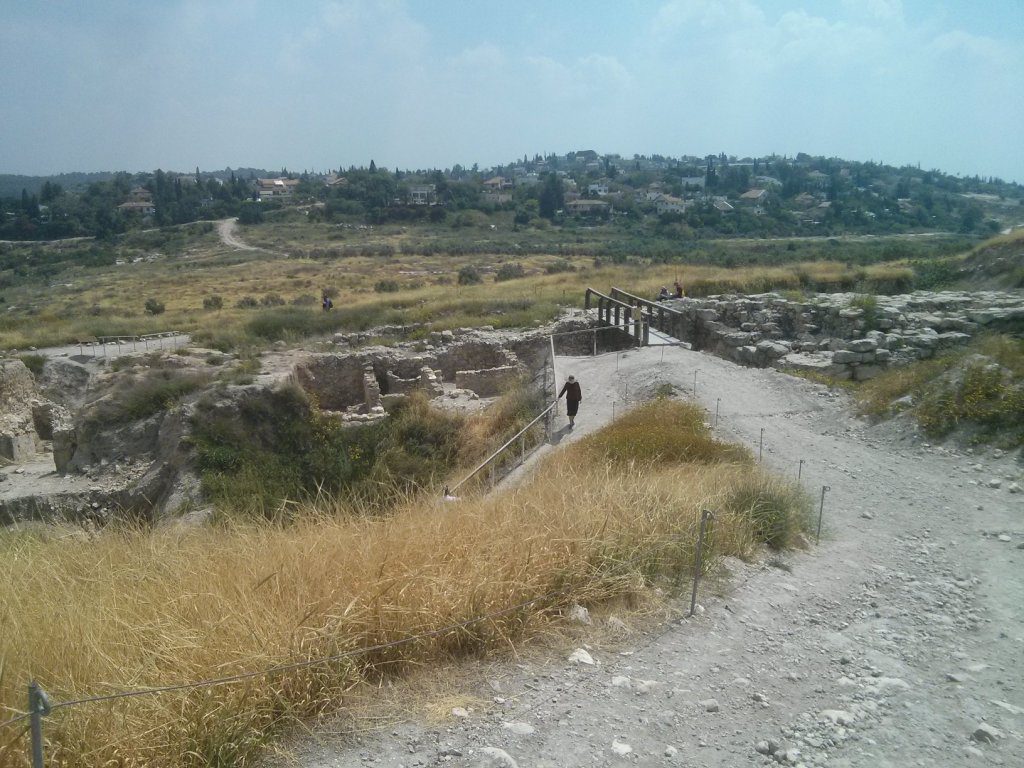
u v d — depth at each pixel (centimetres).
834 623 574
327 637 416
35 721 284
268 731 365
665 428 1205
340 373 2134
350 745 365
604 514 650
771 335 2053
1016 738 411
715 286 2736
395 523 619
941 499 967
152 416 1745
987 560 750
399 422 1698
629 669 463
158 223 12075
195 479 1509
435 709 399
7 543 751
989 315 1695
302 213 12781
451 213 12625
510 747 370
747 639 525
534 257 7756
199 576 509
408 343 2358
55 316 3447
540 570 535
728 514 730
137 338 2778
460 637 460
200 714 350
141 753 329
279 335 2664
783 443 1237
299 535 614
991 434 1148
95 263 8619
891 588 666
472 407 1822
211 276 6794
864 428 1307
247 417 1683
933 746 401
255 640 404
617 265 5603
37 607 459
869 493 995
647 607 548
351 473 1522
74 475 1702
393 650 436
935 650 537
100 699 318
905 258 3697
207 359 2173
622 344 2247
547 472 1031
